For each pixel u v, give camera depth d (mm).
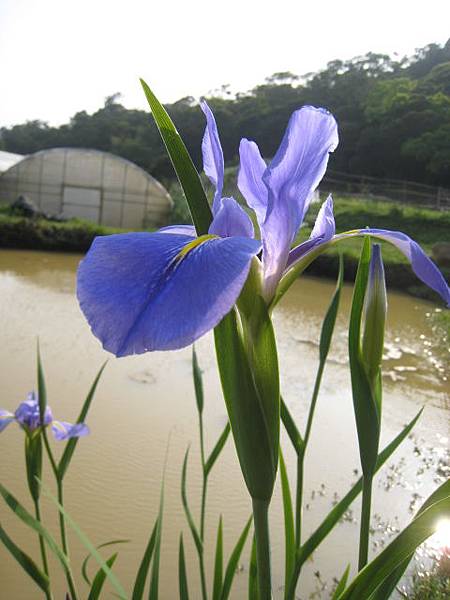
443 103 40156
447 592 3434
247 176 1329
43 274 14867
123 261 986
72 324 9672
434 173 38375
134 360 7918
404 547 1060
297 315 11898
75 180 25734
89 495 4512
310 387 7352
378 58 57562
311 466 5277
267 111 47688
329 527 1344
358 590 1095
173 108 51094
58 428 2490
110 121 58562
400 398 7211
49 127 65062
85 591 3477
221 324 1184
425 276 1311
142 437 5570
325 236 1347
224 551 3988
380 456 1515
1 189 25625
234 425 1193
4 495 1479
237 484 4871
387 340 10094
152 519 4285
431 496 1157
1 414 2383
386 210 26109
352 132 43344
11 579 3545
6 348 8047
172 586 3613
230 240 1003
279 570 3834
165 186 39562
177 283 918
